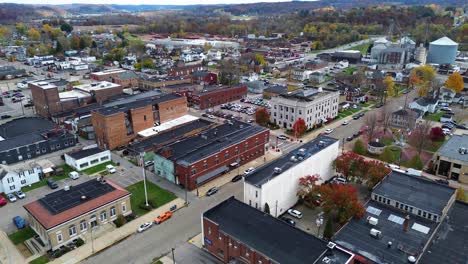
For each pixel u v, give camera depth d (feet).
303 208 263.08
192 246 221.46
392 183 253.65
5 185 283.38
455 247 196.54
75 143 390.01
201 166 293.02
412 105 474.08
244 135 339.36
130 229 238.48
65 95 504.84
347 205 223.92
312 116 427.33
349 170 281.95
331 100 457.68
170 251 217.15
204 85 604.49
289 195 259.39
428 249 195.31
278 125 443.73
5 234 234.38
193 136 347.36
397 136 397.80
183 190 287.69
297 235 191.83
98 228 238.68
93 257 212.64
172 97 441.27
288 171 251.80
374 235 203.10
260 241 189.37
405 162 336.08
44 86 471.62
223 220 208.44
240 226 202.08
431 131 384.47
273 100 442.09
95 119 378.94
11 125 412.98
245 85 576.20
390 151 345.92
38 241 226.79
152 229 238.89
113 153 365.61
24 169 297.74
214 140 331.77
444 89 546.26
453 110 502.38
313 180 259.39
